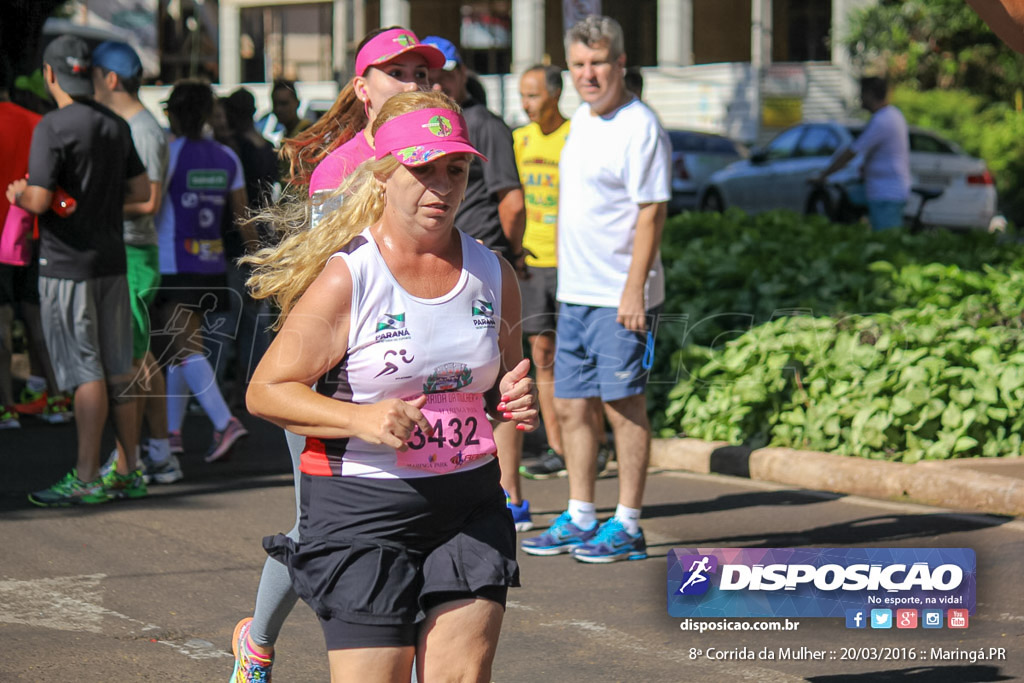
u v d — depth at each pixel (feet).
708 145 218.59
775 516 61.72
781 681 40.50
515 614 47.34
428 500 28.76
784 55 319.68
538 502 66.03
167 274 71.26
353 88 41.88
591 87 52.80
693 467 73.92
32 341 88.02
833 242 99.76
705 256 90.22
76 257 61.05
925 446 68.18
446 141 28.07
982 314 76.95
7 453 76.64
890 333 73.26
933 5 261.24
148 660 41.60
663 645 44.04
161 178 67.21
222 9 334.03
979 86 276.62
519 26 305.53
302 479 29.66
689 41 310.65
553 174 69.77
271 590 33.58
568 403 55.42
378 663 27.91
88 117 60.18
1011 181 258.78
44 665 40.83
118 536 57.47
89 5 206.59
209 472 72.18
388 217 29.01
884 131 111.96
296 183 41.57
